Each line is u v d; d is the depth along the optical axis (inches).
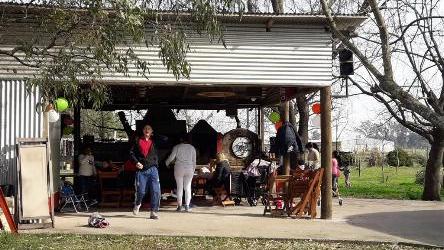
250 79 431.5
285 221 426.3
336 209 525.7
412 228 399.5
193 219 431.5
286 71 435.2
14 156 396.8
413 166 1627.7
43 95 315.9
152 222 412.5
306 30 438.3
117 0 275.4
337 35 285.6
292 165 583.5
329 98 441.7
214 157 617.0
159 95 630.5
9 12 379.2
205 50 426.3
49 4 312.5
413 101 255.9
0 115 396.5
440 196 716.0
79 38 297.9
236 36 430.9
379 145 1990.7
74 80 301.3
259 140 612.1
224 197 529.0
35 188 374.0
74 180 541.0
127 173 515.2
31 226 371.2
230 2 295.7
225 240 343.9
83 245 320.2
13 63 396.8
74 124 606.5
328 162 442.9
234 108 728.3
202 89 569.9
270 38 434.6
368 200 637.3
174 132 622.2
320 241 345.7
